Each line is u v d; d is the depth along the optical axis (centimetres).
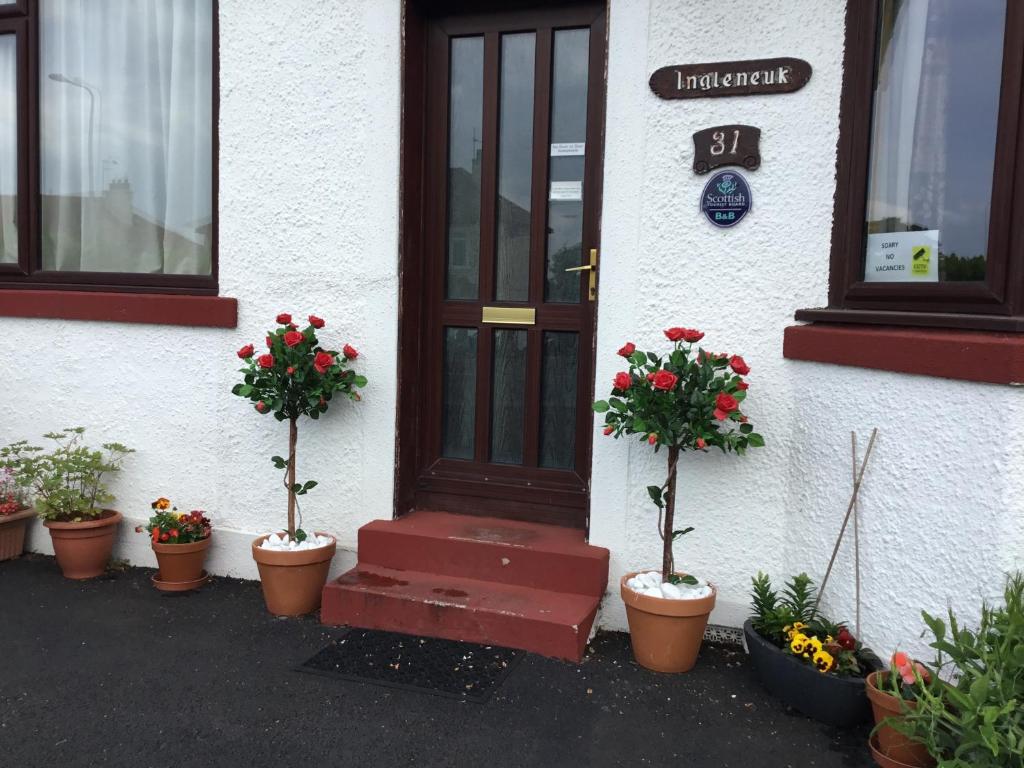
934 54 278
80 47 449
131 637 346
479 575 363
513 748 267
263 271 402
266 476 410
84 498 421
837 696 275
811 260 322
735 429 332
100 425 438
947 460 253
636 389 309
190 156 432
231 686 305
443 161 397
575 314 385
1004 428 235
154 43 437
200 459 421
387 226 381
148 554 434
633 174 340
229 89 400
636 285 343
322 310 394
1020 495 234
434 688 301
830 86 315
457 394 409
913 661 242
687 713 288
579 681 308
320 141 388
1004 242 246
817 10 314
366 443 392
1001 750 199
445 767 257
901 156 290
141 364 427
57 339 441
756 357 331
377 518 394
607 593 356
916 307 278
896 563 271
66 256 461
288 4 388
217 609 377
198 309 410
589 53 374
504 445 404
